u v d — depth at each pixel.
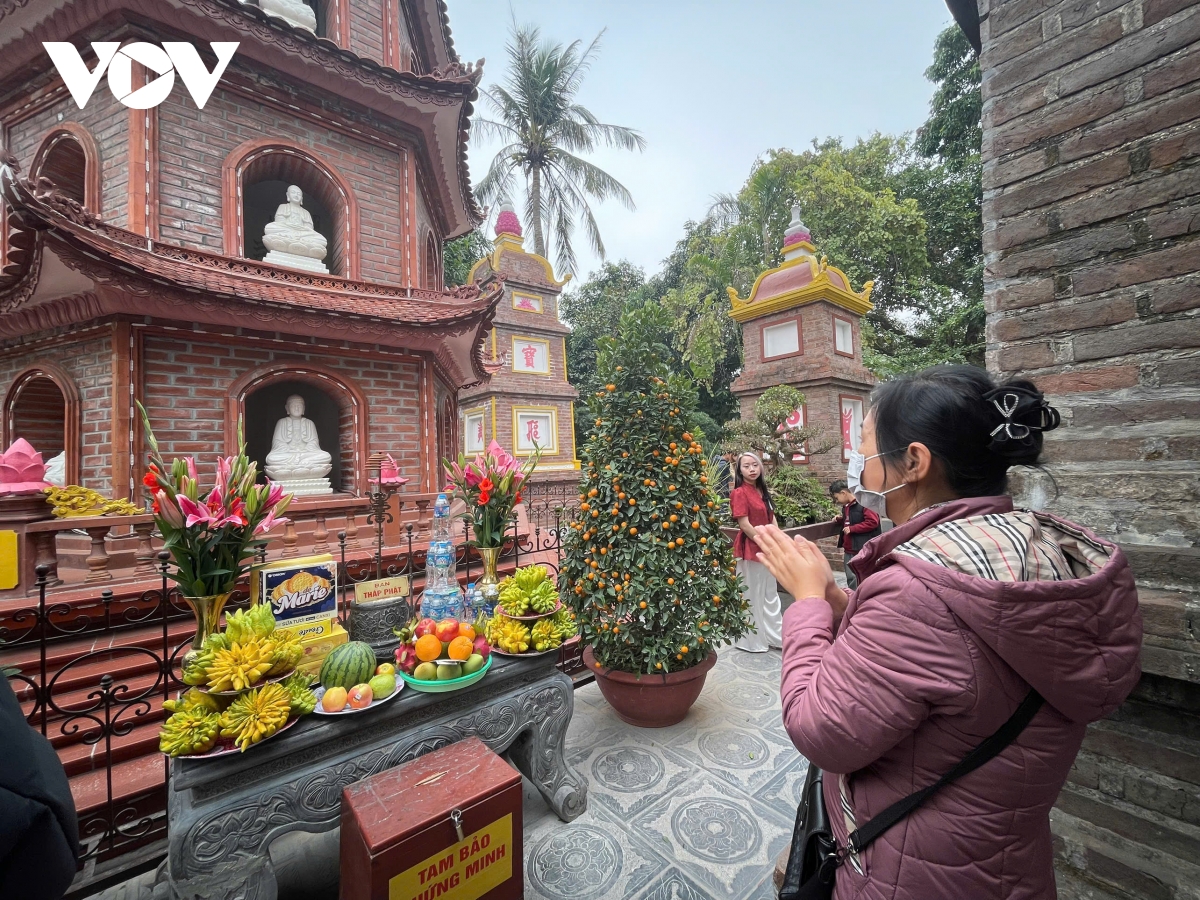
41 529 3.21
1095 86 1.53
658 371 3.37
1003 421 0.99
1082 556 0.95
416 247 6.01
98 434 4.26
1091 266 1.54
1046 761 0.84
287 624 2.05
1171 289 1.39
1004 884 0.86
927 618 0.83
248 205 6.50
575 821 2.41
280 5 5.53
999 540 0.90
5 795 0.82
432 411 5.74
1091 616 0.79
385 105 5.56
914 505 1.15
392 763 1.91
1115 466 1.49
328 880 2.16
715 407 18.05
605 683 3.24
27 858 0.85
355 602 2.32
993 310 1.76
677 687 3.09
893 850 0.91
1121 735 1.43
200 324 4.43
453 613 2.35
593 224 16.31
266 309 4.32
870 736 0.86
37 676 2.80
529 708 2.34
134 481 4.16
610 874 2.11
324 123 5.42
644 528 3.15
